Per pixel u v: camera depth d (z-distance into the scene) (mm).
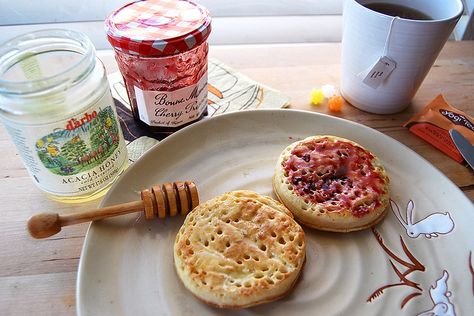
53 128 260
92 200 320
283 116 369
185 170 332
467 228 295
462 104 427
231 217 283
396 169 339
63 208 313
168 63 317
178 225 296
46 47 292
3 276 272
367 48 364
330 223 294
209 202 295
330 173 318
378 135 355
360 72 385
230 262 260
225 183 329
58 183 290
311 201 301
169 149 335
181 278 262
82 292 247
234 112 363
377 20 339
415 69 365
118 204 297
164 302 255
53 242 292
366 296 265
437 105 404
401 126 400
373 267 280
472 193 342
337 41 563
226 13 559
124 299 254
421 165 334
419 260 283
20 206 315
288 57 490
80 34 290
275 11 567
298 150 331
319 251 289
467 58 493
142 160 320
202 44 331
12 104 249
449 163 365
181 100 344
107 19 333
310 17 572
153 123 359
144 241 285
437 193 319
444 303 260
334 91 430
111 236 281
